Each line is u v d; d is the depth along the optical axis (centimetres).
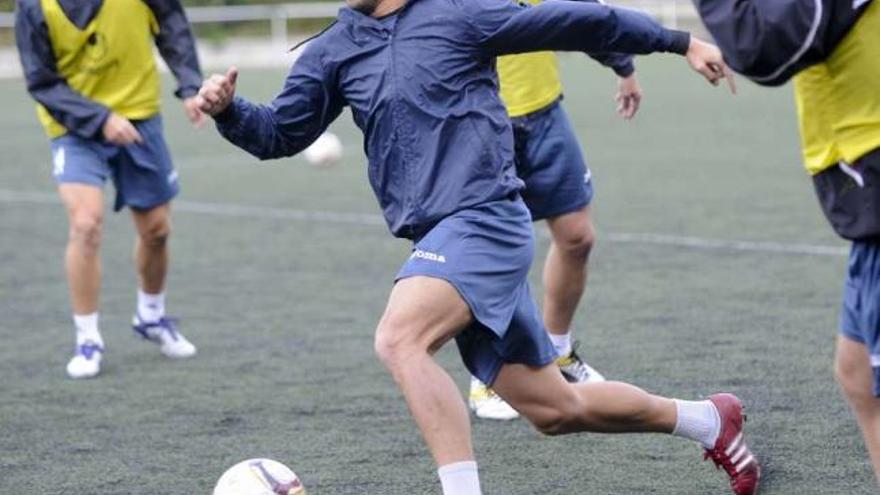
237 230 4453
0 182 5859
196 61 2777
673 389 2403
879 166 1452
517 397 1733
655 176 5275
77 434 2281
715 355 2627
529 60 2316
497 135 1698
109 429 2306
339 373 2641
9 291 3619
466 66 1698
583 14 1664
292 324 3097
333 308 3256
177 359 2817
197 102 1712
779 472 1930
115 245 4306
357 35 1730
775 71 1415
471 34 1692
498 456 2084
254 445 2178
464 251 1650
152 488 1981
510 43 1692
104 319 3262
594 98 8744
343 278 3622
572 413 1747
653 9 12731
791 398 2306
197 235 4384
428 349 1631
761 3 1392
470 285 1642
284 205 4959
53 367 2786
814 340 2706
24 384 2647
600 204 4650
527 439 2172
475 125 1688
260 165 6225
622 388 1773
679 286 3300
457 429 1616
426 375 1612
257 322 3136
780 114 7456
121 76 2748
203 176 5888
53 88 2684
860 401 1588
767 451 2022
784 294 3150
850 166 1472
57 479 2038
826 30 1414
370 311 3209
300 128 1778
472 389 2336
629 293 3250
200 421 2336
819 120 1502
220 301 3381
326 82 1753
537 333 1711
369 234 4297
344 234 4312
